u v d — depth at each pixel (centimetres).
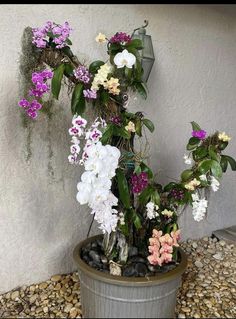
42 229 187
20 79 167
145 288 138
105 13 185
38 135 177
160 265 152
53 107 178
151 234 166
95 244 170
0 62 162
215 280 202
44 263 191
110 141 152
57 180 186
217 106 237
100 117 155
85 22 180
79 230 199
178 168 226
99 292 142
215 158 147
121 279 137
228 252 235
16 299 178
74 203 194
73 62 151
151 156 213
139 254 162
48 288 187
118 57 140
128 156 154
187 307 175
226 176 253
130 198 154
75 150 145
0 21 159
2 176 170
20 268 184
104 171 136
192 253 231
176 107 218
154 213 152
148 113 207
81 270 147
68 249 197
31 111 148
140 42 148
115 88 141
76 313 167
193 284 196
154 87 206
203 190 190
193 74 221
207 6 218
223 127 243
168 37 207
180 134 223
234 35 236
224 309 175
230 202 261
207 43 224
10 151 170
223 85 237
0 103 165
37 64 165
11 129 169
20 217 179
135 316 142
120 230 156
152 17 199
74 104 145
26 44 165
